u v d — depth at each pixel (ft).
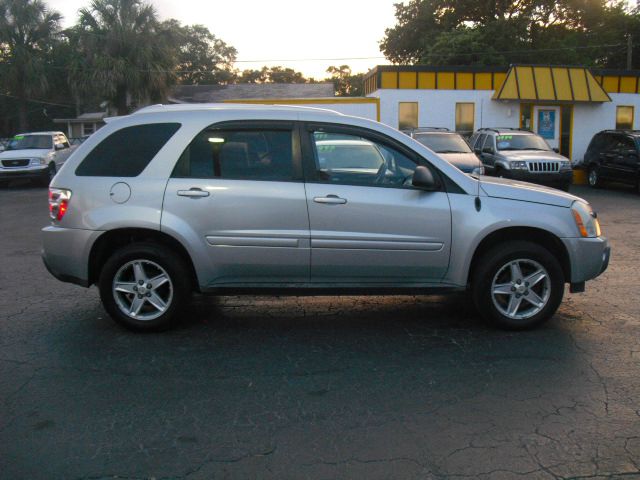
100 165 16.89
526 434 11.43
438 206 16.65
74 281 17.24
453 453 10.77
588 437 11.29
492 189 17.07
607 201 50.37
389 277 17.03
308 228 16.48
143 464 10.47
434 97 71.31
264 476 10.07
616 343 16.29
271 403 12.79
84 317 18.89
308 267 16.72
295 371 14.51
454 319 18.54
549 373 14.26
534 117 72.95
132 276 17.24
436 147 47.85
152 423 11.93
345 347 16.14
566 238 16.99
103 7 91.25
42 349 16.03
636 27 119.34
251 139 16.87
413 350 15.87
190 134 16.80
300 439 11.29
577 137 74.28
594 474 10.11
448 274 17.01
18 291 22.16
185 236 16.40
